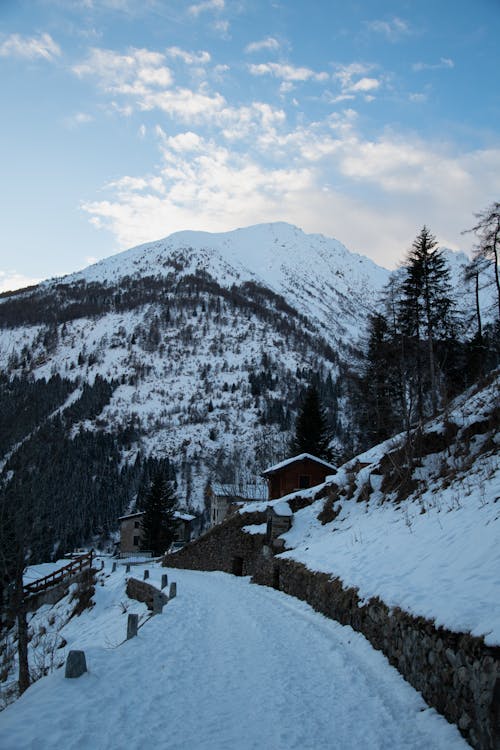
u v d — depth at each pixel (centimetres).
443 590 805
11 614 2530
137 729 631
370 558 1322
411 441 2070
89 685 768
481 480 1334
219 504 6241
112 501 9519
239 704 737
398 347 3212
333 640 1084
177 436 13862
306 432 4731
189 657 995
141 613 1902
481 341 3366
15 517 1816
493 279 2988
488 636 584
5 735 580
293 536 2272
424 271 3198
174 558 3812
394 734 633
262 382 17838
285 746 602
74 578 3762
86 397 14975
